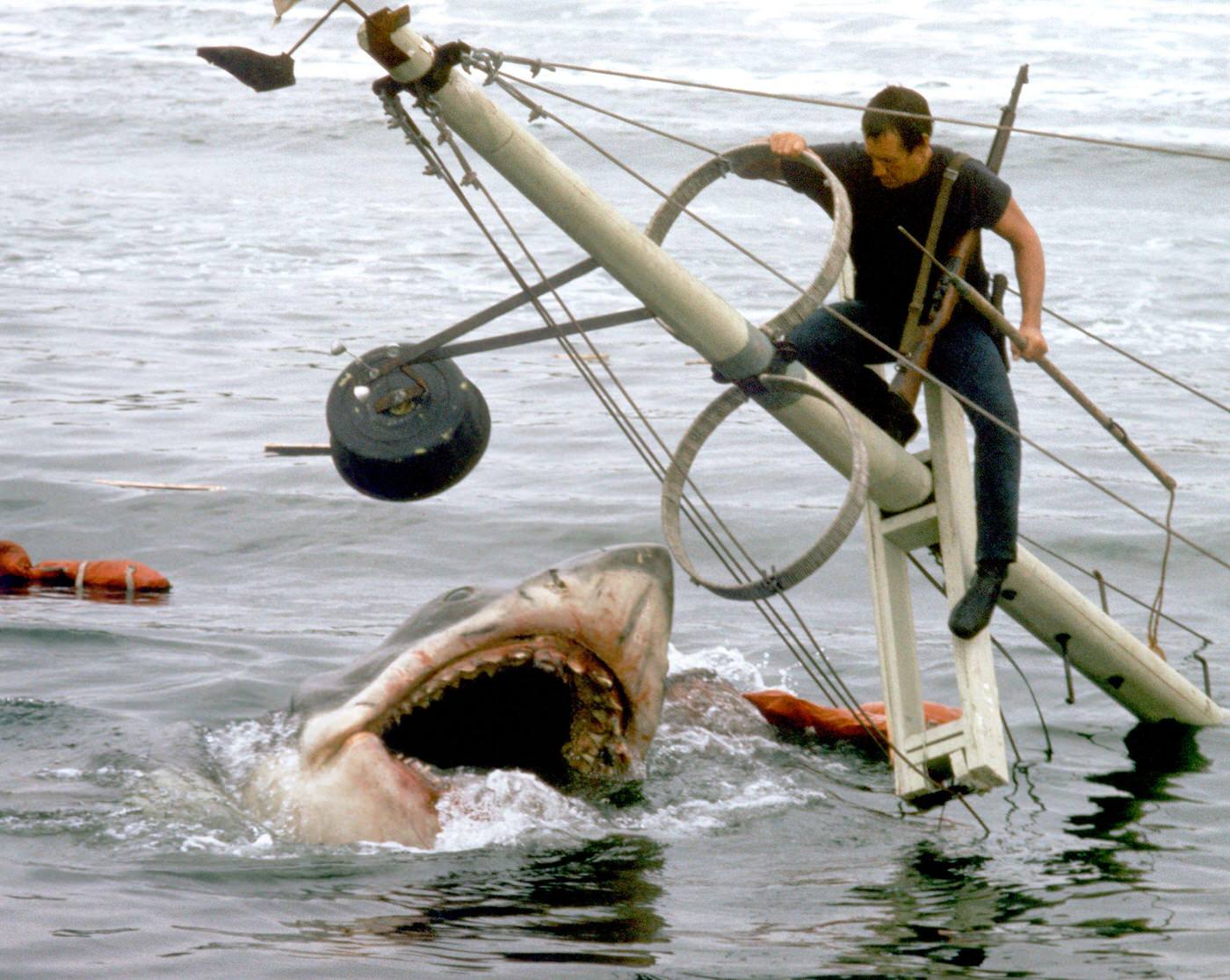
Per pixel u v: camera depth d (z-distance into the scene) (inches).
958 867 554.9
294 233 2353.6
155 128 3240.7
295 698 603.8
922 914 502.3
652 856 553.6
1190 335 1772.9
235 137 3191.4
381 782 548.7
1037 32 3710.6
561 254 2214.6
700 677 743.7
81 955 450.3
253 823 561.0
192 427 1341.0
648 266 552.7
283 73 518.0
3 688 760.3
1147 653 721.6
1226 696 793.6
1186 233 2426.2
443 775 581.3
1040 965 456.4
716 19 3833.7
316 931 474.3
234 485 1173.1
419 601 956.6
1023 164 2847.0
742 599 564.7
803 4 3978.8
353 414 582.9
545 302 1907.0
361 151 3102.9
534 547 1059.9
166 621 894.4
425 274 2079.2
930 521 645.9
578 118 3159.5
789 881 534.9
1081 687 811.4
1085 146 2915.8
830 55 3560.5
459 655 548.7
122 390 1464.1
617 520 1104.8
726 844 571.5
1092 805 636.7
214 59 514.3
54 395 1433.3
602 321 580.1
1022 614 699.4
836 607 964.0
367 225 2434.8
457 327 582.2
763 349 572.7
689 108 3211.1
